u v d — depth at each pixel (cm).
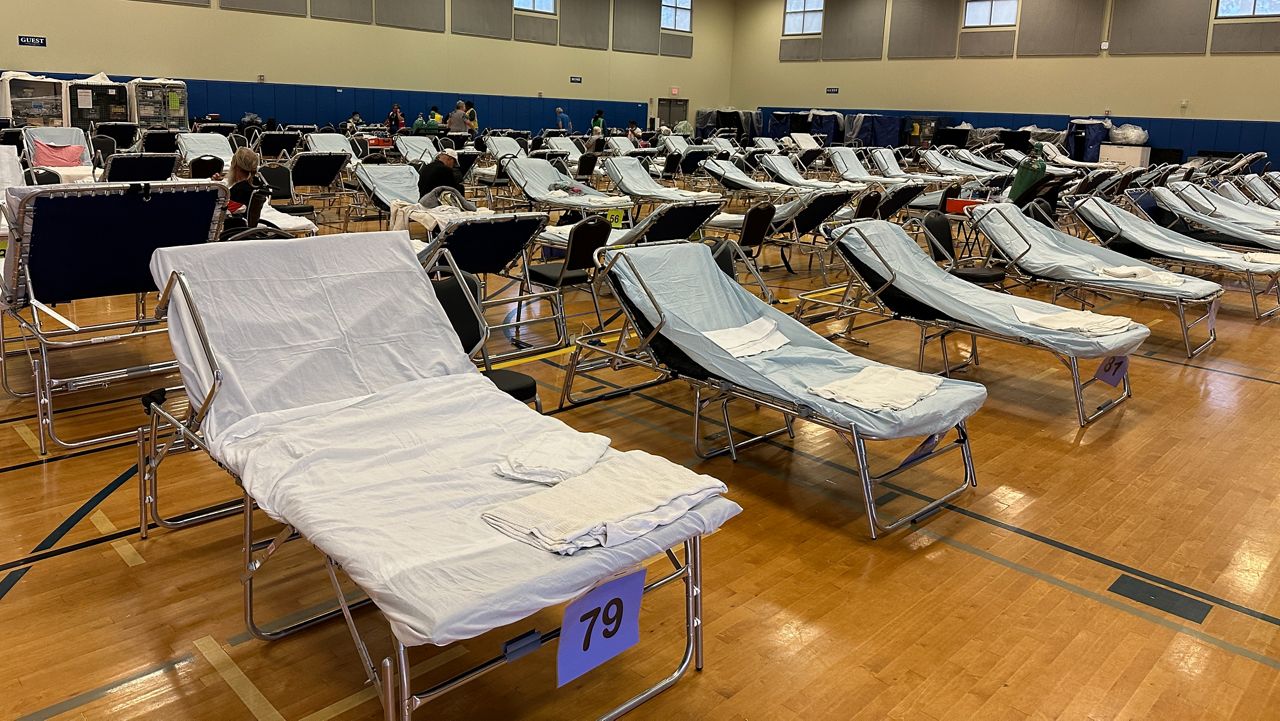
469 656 241
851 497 350
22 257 346
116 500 321
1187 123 1728
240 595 265
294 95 1659
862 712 222
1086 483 369
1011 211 642
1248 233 782
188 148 1001
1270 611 276
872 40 2134
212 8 1544
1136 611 274
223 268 276
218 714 213
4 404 408
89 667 228
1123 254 671
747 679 234
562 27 2033
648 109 2256
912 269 516
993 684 235
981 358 550
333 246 302
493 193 1081
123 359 474
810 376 366
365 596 265
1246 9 1636
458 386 291
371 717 215
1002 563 301
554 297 514
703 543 310
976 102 2000
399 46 1786
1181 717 225
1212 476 379
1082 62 1842
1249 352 584
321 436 251
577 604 199
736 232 816
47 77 1320
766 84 2356
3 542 288
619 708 217
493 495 228
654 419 429
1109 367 446
